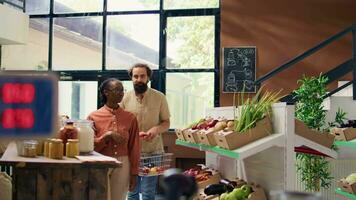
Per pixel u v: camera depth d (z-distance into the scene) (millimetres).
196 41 7152
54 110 1227
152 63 7297
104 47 7434
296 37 6848
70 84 7523
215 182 3682
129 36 7383
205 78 7117
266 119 2713
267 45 6887
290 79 6816
